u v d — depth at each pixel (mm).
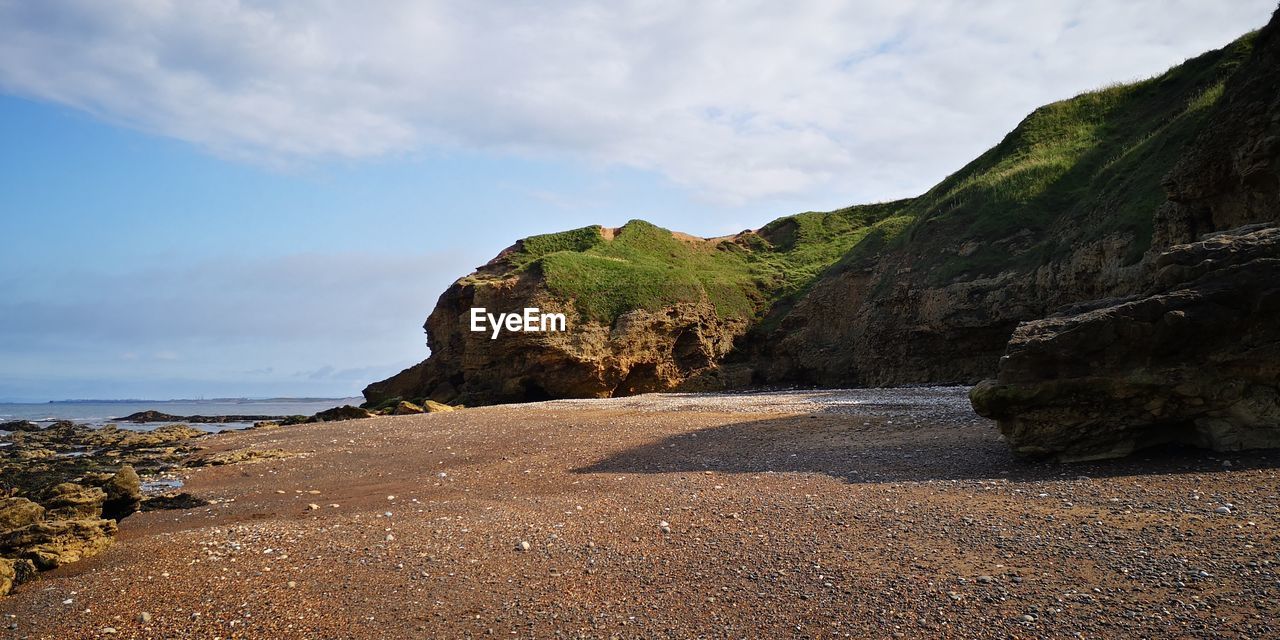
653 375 65500
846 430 21281
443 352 67188
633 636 8133
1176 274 15094
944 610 8211
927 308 50781
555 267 66875
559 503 14742
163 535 13820
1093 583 8547
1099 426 14695
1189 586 8203
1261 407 13797
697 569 10125
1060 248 43781
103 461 30781
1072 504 11750
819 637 7840
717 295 73125
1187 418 14336
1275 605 7535
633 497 14805
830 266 76062
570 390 61000
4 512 13359
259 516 15930
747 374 66250
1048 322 16016
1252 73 26391
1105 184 45844
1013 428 15375
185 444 35656
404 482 19234
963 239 53656
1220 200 27672
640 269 71250
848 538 10969
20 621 9422
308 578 10492
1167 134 43750
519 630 8414
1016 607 8117
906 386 47906
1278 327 13695
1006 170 61312
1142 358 14453
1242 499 11047
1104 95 67312
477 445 24953
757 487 14891
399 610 9164
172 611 9438
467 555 11266
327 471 22078
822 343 63656
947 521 11398
